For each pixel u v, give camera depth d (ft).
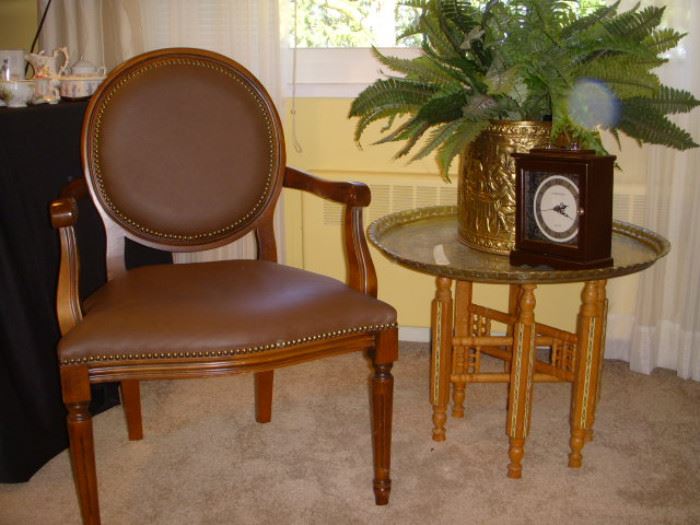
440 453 5.69
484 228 5.16
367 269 4.97
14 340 5.20
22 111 5.34
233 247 7.36
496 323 7.41
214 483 5.35
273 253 5.74
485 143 5.01
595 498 5.13
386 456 4.94
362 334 4.63
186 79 5.37
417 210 6.11
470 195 5.22
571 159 4.57
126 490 5.27
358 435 6.00
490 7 4.76
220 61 5.47
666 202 6.56
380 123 7.09
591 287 5.12
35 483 5.39
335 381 6.95
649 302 6.82
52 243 5.78
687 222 6.61
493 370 7.22
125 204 5.27
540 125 4.83
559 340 5.56
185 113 5.37
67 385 4.22
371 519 4.92
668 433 5.97
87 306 4.67
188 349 4.25
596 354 5.23
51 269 5.76
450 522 4.88
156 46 7.04
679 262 6.79
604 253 4.75
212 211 5.48
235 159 5.49
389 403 4.82
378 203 7.30
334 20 7.29
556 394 6.65
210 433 6.05
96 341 4.20
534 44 4.69
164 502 5.13
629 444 5.81
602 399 6.54
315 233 7.44
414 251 5.26
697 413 6.30
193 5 6.82
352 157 7.27
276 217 7.28
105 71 6.64
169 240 5.44
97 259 6.43
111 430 6.09
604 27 4.66
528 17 4.76
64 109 5.91
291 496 5.19
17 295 5.17
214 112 5.43
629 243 5.35
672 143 4.79
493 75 4.59
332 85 7.34
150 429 6.11
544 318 7.24
